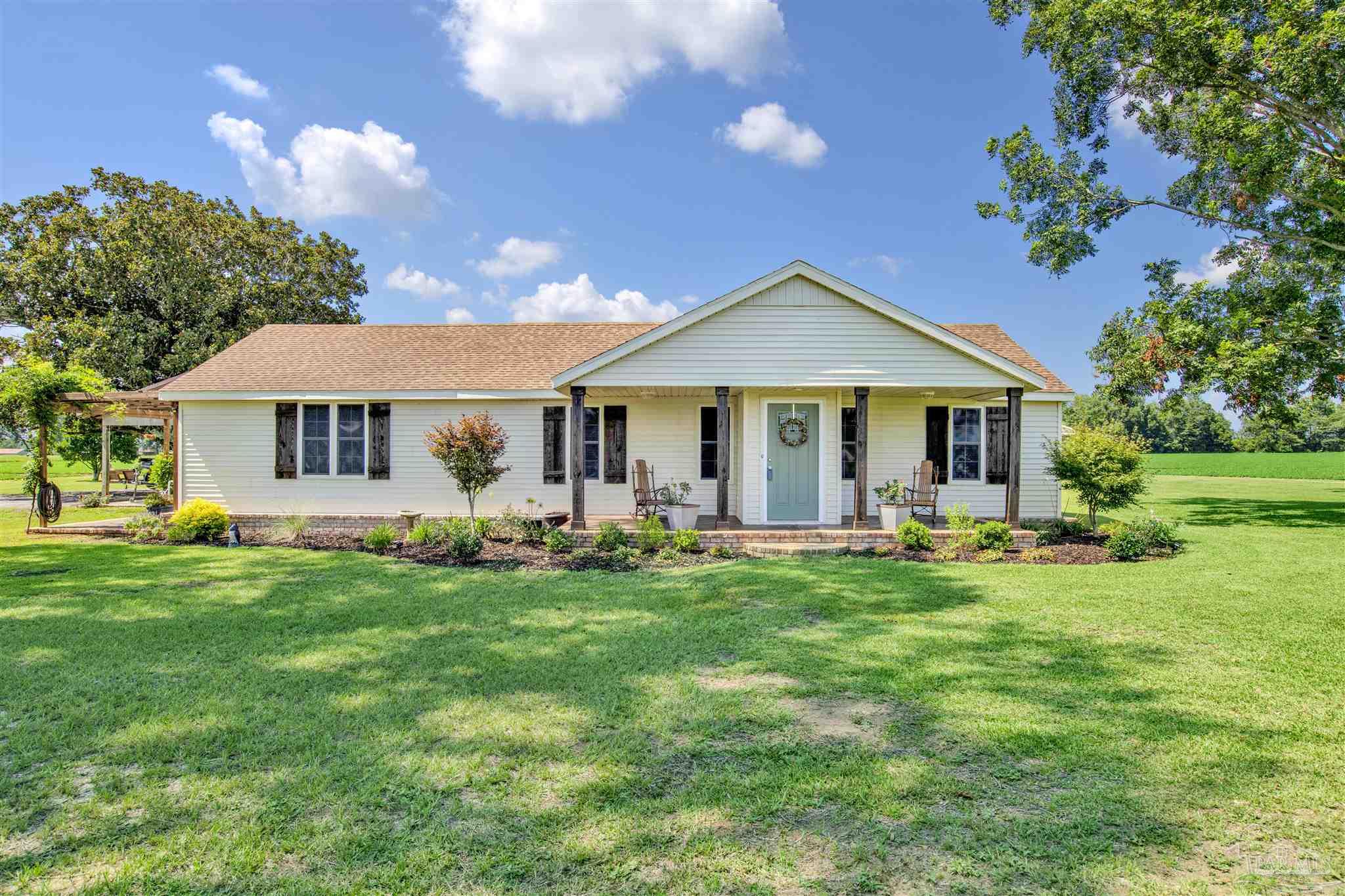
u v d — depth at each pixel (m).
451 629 6.17
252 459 13.92
